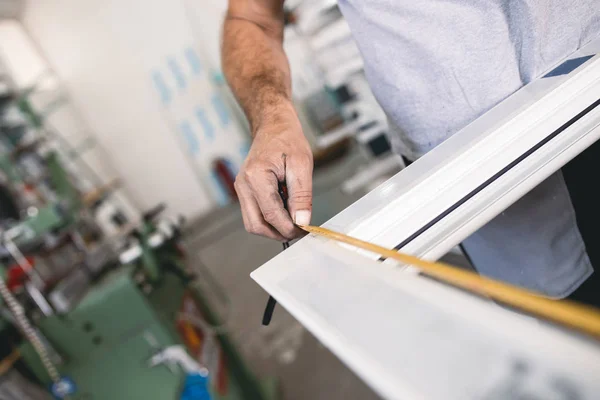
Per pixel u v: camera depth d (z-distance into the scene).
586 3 0.56
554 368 0.16
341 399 1.61
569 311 0.17
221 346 1.64
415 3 0.54
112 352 1.16
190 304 1.62
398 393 0.18
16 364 1.17
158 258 1.65
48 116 4.95
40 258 1.70
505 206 0.43
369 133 3.23
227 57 0.74
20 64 4.79
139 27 4.95
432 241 0.41
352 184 3.30
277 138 0.48
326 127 4.47
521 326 0.18
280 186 0.46
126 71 5.12
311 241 0.41
